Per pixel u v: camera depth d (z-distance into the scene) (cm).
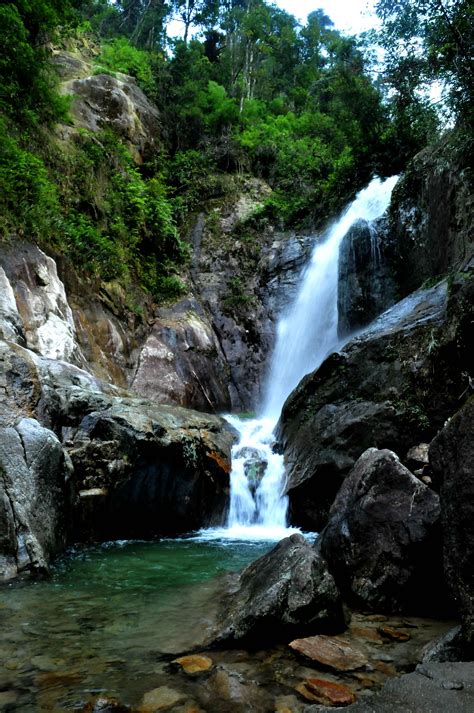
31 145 1345
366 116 1670
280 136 2436
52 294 1058
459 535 323
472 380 607
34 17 1423
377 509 454
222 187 2120
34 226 1135
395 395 731
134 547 695
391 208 1327
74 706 265
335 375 874
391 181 1614
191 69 2605
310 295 1656
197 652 336
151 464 784
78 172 1478
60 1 1484
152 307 1588
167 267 1733
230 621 366
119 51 2419
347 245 1349
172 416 899
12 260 1002
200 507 856
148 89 2309
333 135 2377
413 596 423
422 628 386
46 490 591
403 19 891
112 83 2005
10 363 694
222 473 891
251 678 299
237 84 2845
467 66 826
